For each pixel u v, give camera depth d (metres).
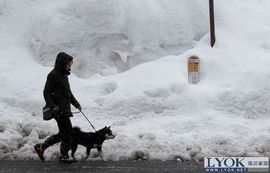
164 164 17.81
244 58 26.80
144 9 29.03
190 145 20.08
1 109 24.72
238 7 30.58
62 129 17.67
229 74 26.02
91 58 27.92
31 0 31.14
